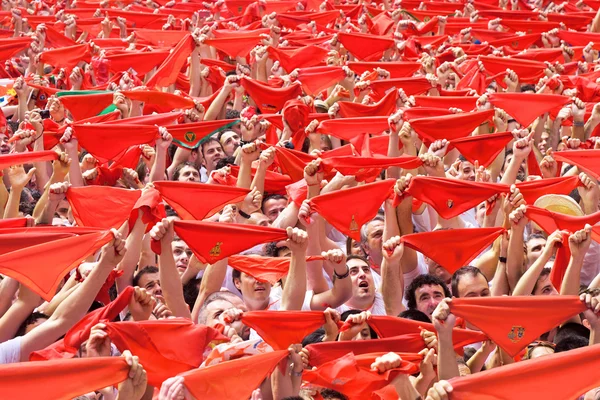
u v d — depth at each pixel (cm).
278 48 1634
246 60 1734
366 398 740
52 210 903
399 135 1191
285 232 875
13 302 838
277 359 702
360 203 973
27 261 747
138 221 877
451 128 1214
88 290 753
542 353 817
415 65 1616
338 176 1107
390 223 995
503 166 1264
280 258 926
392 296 919
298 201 1059
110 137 1116
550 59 1772
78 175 1079
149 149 1162
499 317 733
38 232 790
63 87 1591
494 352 834
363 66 1620
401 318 796
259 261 925
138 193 898
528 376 648
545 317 740
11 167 995
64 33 1917
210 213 997
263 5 2138
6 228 817
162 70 1492
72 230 794
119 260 765
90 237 756
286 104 1301
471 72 1565
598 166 1065
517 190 994
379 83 1473
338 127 1244
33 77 1547
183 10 2150
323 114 1329
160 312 811
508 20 2031
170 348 706
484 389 642
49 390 609
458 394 640
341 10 2053
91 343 693
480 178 1133
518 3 2294
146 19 2070
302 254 848
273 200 1119
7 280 798
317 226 972
